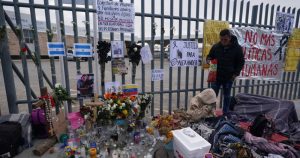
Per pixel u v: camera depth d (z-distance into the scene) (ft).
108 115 9.16
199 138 8.04
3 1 9.16
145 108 10.54
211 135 9.33
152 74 12.63
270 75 16.56
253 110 12.87
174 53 12.84
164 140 9.12
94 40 10.93
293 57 17.49
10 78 10.01
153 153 8.67
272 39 15.79
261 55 15.71
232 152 8.00
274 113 11.93
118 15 10.97
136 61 11.82
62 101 10.30
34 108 10.22
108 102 9.47
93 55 11.28
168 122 10.50
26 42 10.39
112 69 11.49
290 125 11.58
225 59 12.24
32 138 9.89
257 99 13.16
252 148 8.68
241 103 13.67
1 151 7.82
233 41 12.07
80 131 9.52
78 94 11.19
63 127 10.13
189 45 13.16
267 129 10.21
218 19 13.97
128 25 11.30
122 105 9.29
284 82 18.40
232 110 13.88
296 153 8.53
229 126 9.83
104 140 9.25
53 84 10.79
